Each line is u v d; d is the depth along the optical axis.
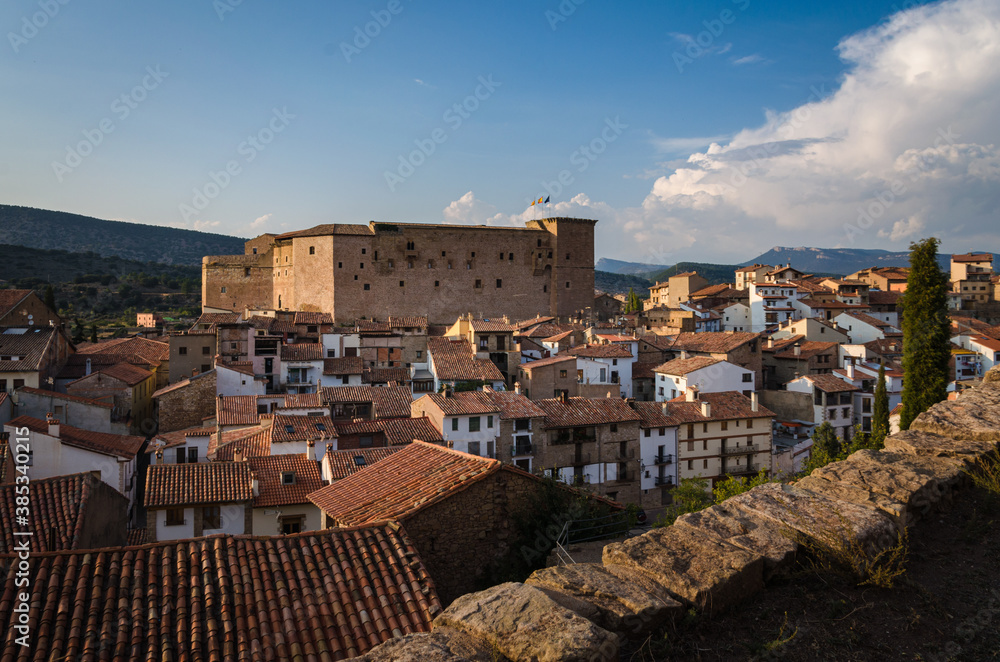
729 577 7.89
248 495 34.91
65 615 11.70
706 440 59.59
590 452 53.47
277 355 80.38
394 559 14.81
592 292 151.88
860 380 82.12
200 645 11.55
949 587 7.98
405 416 57.56
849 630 7.29
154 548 13.86
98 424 61.00
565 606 7.64
